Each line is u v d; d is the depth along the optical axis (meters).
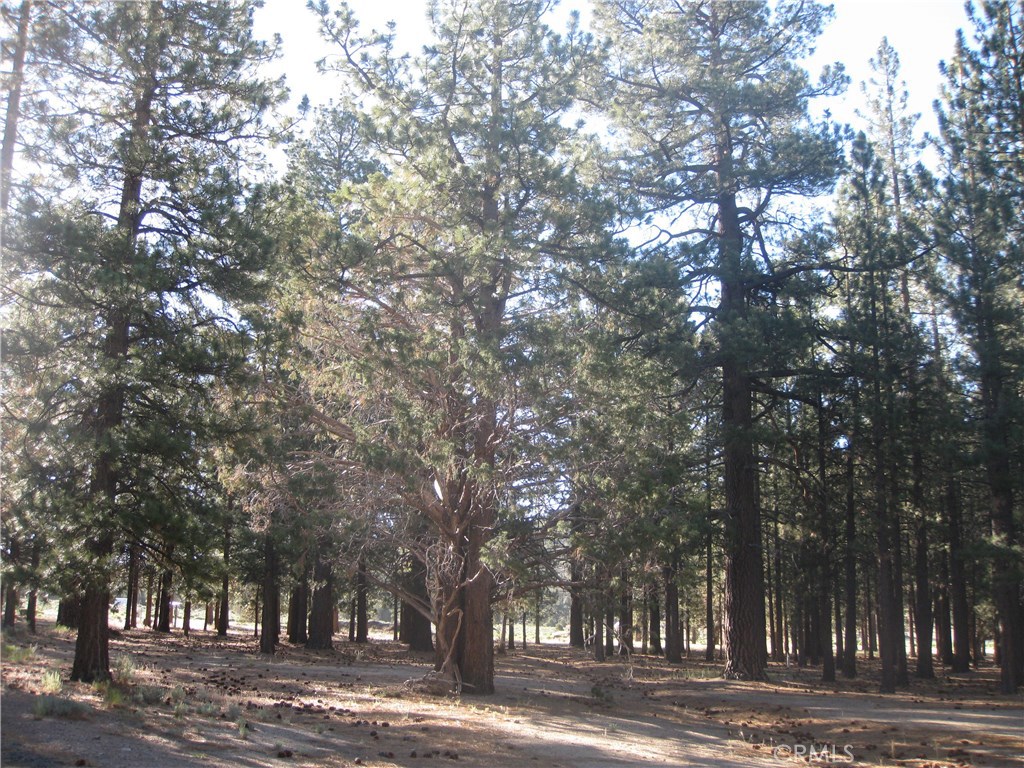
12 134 14.98
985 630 54.16
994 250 28.08
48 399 14.44
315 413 18.69
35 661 17.81
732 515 28.44
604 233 19.61
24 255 14.12
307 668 25.41
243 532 21.80
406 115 20.08
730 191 28.44
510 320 20.22
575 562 19.72
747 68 29.58
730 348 25.64
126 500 14.47
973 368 28.06
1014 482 26.84
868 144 30.28
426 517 20.31
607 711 19.52
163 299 15.48
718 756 14.50
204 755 10.59
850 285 29.03
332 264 17.97
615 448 18.22
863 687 28.28
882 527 27.50
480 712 17.27
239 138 17.42
